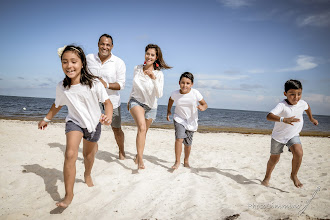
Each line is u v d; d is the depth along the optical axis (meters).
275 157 3.42
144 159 4.88
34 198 2.72
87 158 2.89
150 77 3.73
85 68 2.51
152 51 3.82
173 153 5.79
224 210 2.45
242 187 3.40
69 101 2.48
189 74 3.99
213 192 3.12
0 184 3.09
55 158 4.53
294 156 3.21
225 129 17.42
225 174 4.11
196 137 9.95
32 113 23.31
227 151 6.55
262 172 4.38
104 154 4.98
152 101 4.00
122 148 4.61
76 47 2.41
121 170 3.90
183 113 4.19
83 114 2.51
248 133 14.36
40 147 5.29
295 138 3.24
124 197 2.73
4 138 6.12
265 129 19.55
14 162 4.07
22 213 2.30
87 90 2.49
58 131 8.05
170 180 3.50
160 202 2.67
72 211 2.38
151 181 3.39
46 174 3.55
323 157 6.03
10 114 20.56
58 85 2.52
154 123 18.38
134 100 3.94
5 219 2.19
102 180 3.33
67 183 2.34
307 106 3.32
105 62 4.16
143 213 2.40
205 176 3.95
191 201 2.69
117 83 4.09
